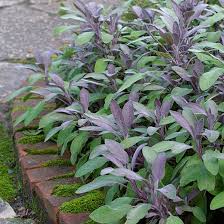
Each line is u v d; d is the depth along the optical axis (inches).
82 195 107.2
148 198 89.8
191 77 104.9
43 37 198.1
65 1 236.8
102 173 86.3
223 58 109.3
